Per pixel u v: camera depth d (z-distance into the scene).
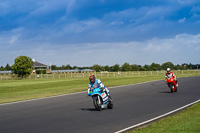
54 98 16.88
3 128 7.70
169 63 137.50
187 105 11.55
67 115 9.83
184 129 6.62
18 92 24.03
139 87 24.09
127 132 6.74
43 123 8.32
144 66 137.12
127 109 10.95
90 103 13.62
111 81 37.81
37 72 100.69
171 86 18.11
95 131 6.98
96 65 139.12
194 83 27.30
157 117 8.72
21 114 10.52
